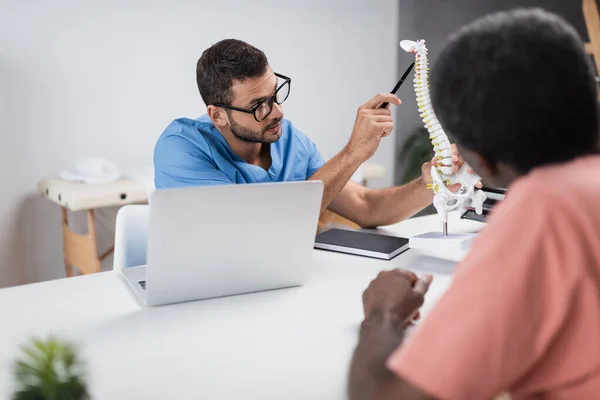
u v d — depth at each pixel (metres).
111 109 3.13
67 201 2.67
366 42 4.04
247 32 3.51
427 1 4.05
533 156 0.62
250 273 1.26
